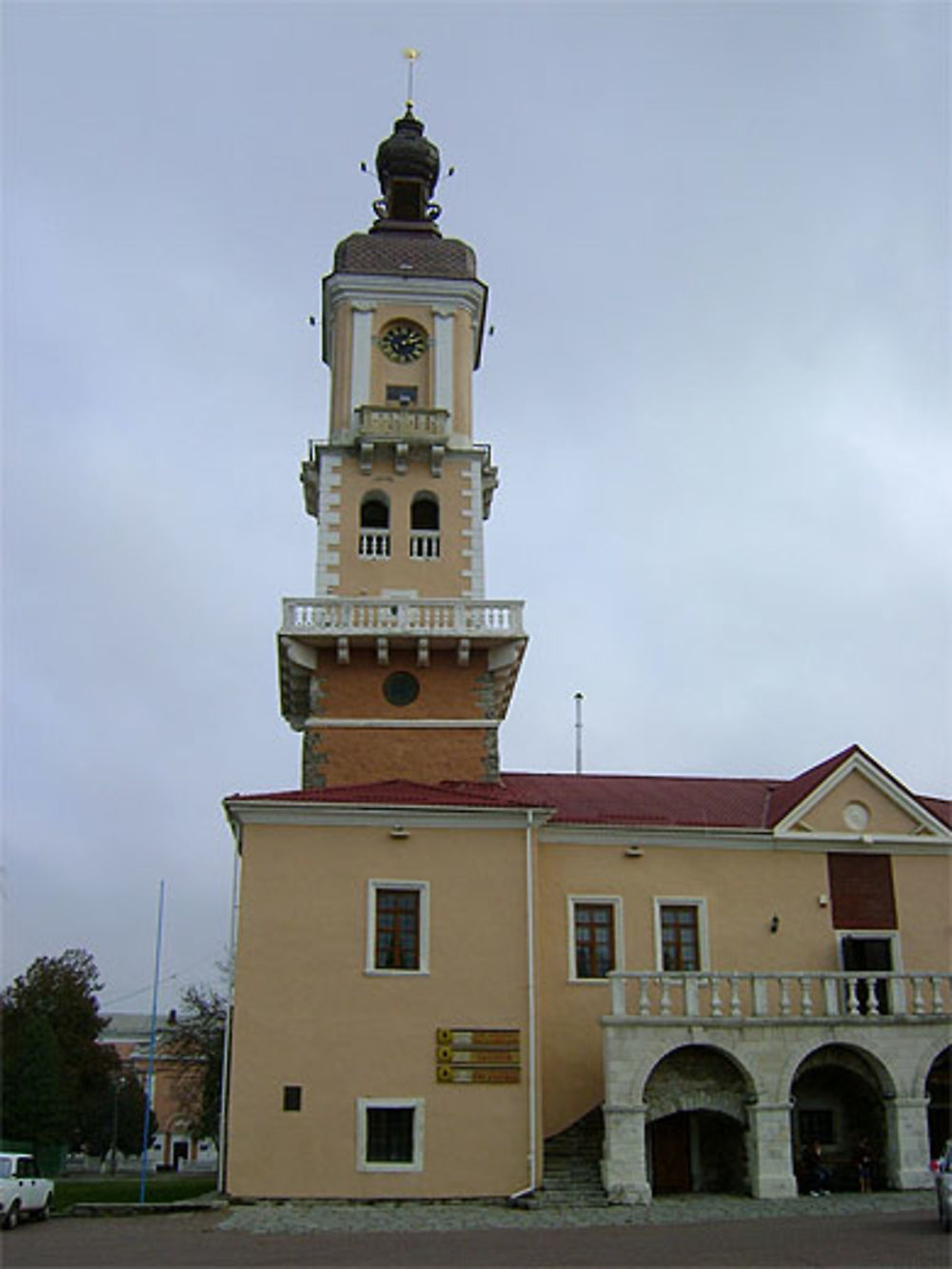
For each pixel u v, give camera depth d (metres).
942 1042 30.73
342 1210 27.67
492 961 31.03
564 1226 24.67
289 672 38.25
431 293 43.09
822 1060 30.83
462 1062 30.08
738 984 31.53
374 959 30.83
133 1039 109.81
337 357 42.72
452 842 31.95
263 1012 30.05
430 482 40.97
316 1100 29.48
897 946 35.19
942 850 36.22
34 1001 77.81
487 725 37.47
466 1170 29.23
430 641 37.38
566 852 34.69
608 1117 28.84
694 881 34.94
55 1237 24.12
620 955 33.84
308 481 43.69
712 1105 30.16
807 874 35.56
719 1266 18.97
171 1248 21.91
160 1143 90.38
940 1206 23.38
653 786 39.66
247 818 31.56
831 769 36.34
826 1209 26.80
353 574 39.62
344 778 36.75
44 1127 67.94
